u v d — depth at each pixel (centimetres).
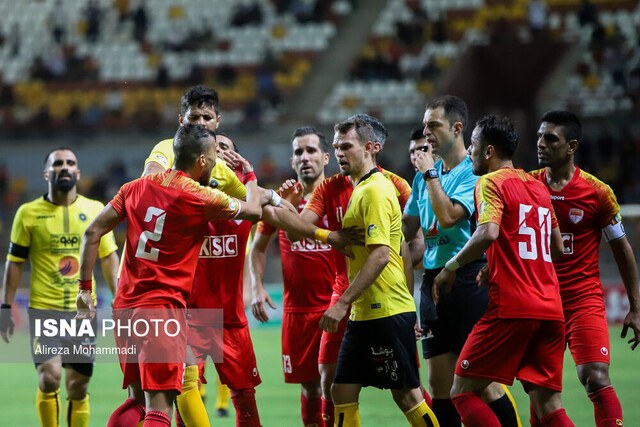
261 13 10356
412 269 2180
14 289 2433
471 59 8100
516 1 9694
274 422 2828
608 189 2033
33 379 4178
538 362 1772
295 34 10094
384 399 3334
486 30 9212
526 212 1784
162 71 9369
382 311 1847
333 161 7288
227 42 10094
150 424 1703
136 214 1745
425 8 9975
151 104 9325
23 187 8481
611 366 4281
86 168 8475
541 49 8012
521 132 7850
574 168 2070
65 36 10438
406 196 2219
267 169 8169
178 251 1747
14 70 10031
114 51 10131
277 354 4956
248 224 2123
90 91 9631
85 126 8719
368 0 10294
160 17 10556
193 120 2025
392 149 8044
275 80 9494
